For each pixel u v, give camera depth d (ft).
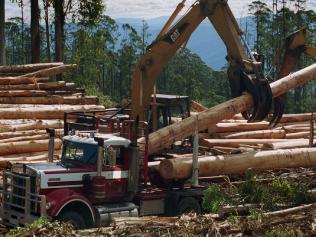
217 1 60.64
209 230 42.01
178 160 55.36
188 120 59.31
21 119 74.69
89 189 49.55
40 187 47.42
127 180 51.55
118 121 53.78
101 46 176.55
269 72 67.62
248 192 50.93
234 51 61.00
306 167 62.34
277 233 41.04
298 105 239.50
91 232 42.37
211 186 52.19
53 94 85.25
